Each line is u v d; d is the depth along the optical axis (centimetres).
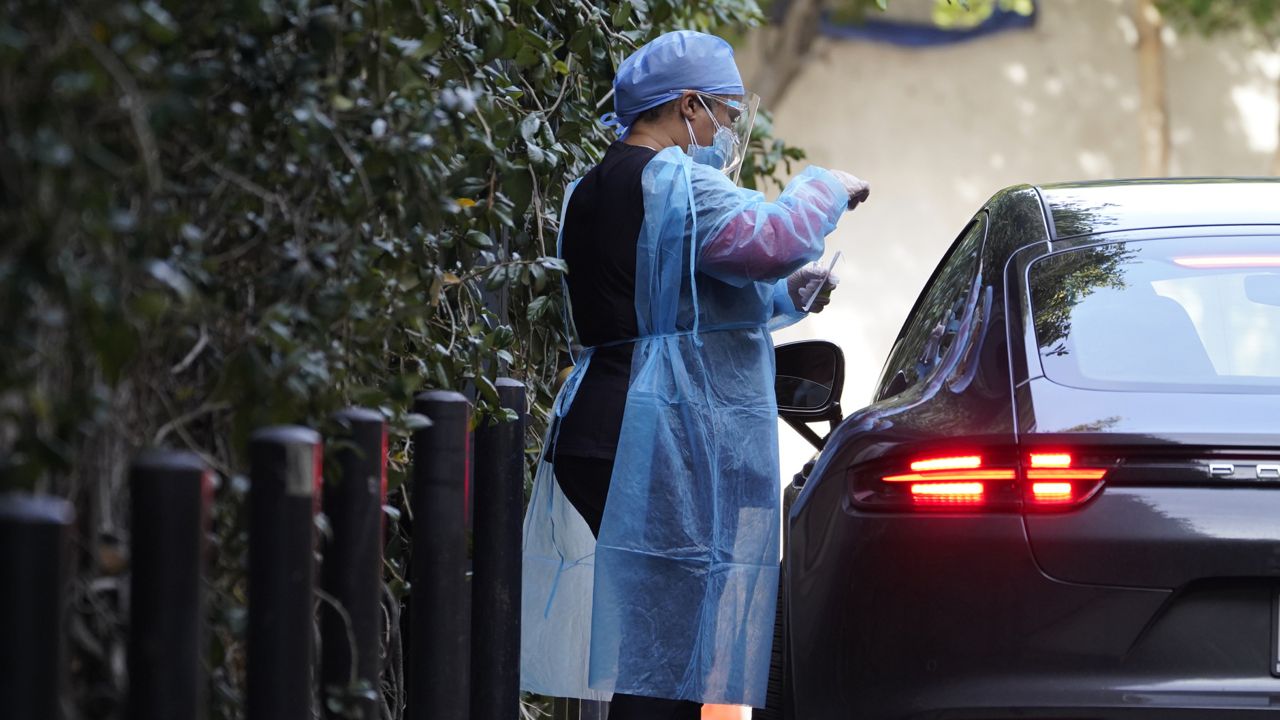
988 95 6222
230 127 986
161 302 804
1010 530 1144
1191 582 1109
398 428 1161
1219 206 1445
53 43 780
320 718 1090
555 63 1481
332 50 1005
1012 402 1195
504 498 1438
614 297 1470
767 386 1495
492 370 1447
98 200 777
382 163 1067
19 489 788
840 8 6056
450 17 1300
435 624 1260
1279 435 1112
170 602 838
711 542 1447
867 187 1512
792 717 1416
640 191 1455
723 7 2233
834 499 1242
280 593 929
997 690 1133
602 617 1431
